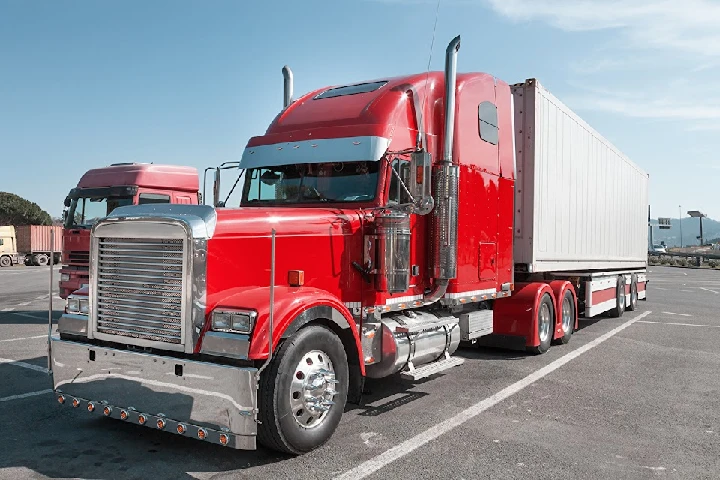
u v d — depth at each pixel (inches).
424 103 267.0
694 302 787.4
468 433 212.7
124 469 175.6
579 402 258.1
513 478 172.6
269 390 176.2
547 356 369.4
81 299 202.8
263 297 181.2
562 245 426.3
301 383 184.9
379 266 229.9
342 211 230.1
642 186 700.0
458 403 254.1
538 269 380.5
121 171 541.6
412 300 260.2
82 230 478.9
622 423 228.4
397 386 285.4
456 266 271.3
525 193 371.6
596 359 360.5
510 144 346.6
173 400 175.8
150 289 183.6
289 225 204.5
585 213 480.4
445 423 224.1
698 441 209.2
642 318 588.1
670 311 660.7
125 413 185.3
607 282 552.1
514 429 218.4
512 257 351.3
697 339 448.5
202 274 176.2
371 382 293.6
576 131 454.3
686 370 330.3
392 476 171.8
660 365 343.9
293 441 181.3
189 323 174.2
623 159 598.9
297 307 181.8
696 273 1793.8
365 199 240.5
